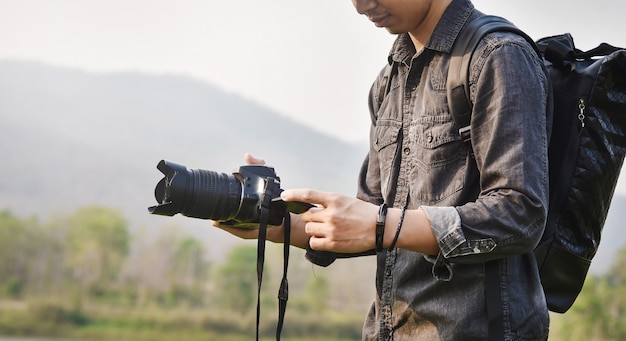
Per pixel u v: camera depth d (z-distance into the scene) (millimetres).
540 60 1880
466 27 1896
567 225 1998
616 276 23891
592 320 21547
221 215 1980
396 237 1715
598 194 1976
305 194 1755
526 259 1861
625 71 1957
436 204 1873
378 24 1989
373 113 2236
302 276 47406
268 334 45219
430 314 1859
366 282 48562
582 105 1970
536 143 1736
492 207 1699
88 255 54594
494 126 1748
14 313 50938
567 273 2012
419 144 1926
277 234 2162
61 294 52938
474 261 1721
